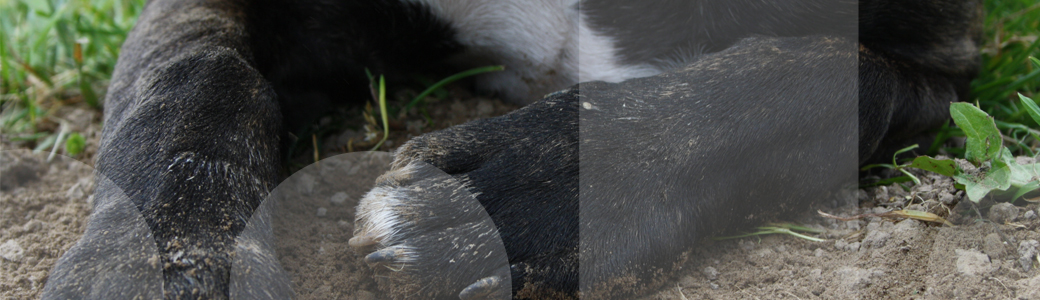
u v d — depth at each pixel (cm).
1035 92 76
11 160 72
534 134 60
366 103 74
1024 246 58
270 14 68
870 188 65
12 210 67
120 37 86
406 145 60
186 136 59
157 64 64
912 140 68
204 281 54
